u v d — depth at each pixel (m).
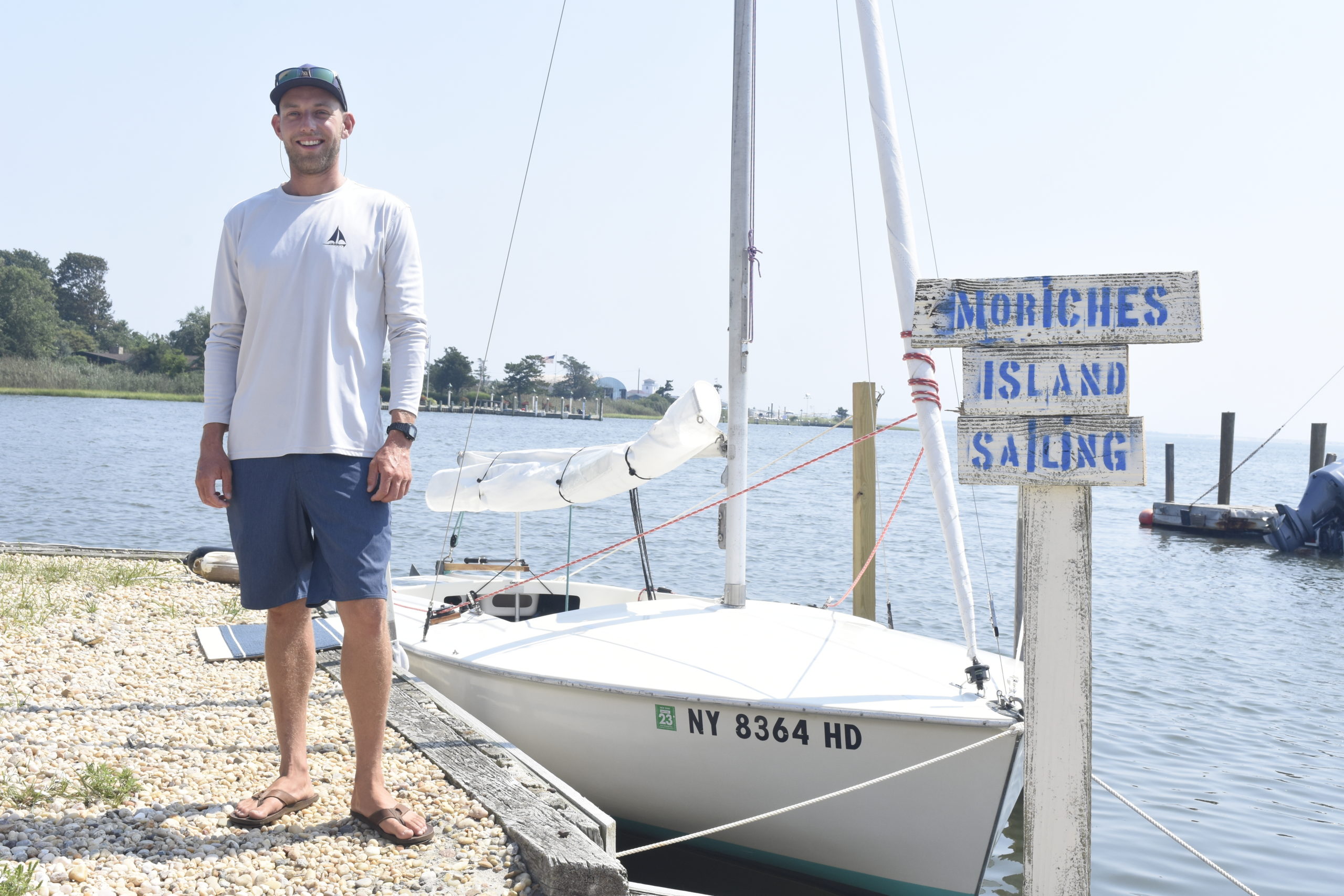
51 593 6.82
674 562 16.55
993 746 4.11
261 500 2.92
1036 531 2.64
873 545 8.62
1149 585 16.86
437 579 7.66
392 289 3.07
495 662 5.11
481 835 3.11
